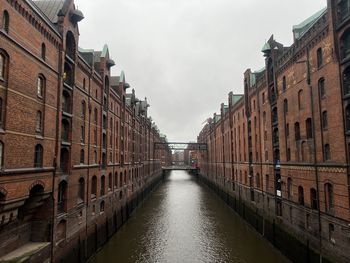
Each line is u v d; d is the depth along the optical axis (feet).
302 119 69.26
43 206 53.42
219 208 143.33
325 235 57.72
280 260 71.77
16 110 43.45
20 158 44.29
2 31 39.50
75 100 65.62
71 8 61.87
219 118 207.51
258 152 104.78
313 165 63.00
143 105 203.10
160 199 173.06
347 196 50.44
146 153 200.44
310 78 65.05
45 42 52.31
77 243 65.16
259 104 104.83
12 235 47.70
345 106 51.88
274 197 85.51
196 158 409.28
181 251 77.61
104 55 90.99
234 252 77.15
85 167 71.87
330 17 54.90
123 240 88.17
